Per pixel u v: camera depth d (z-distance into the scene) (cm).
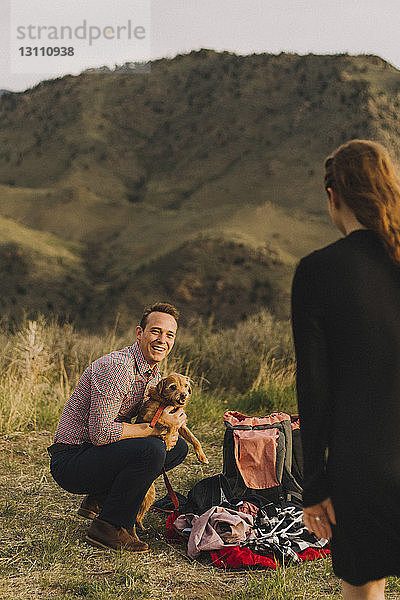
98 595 349
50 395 844
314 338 214
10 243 6359
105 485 423
